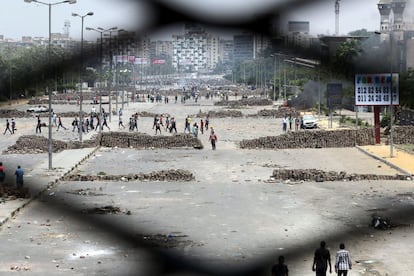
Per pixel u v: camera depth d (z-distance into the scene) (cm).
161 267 3547
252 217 4812
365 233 4303
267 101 19288
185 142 9550
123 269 3481
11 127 12112
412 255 3784
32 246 3947
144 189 6019
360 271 3472
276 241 4088
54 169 7069
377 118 9475
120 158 8325
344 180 6481
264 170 7275
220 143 10006
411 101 11469
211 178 6706
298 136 9506
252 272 3425
